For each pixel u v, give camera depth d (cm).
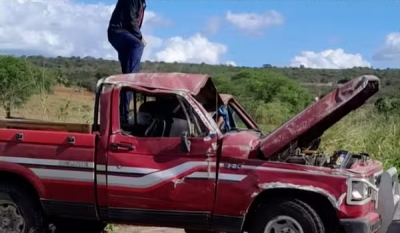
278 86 1619
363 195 644
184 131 678
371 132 1322
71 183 697
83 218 704
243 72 1716
